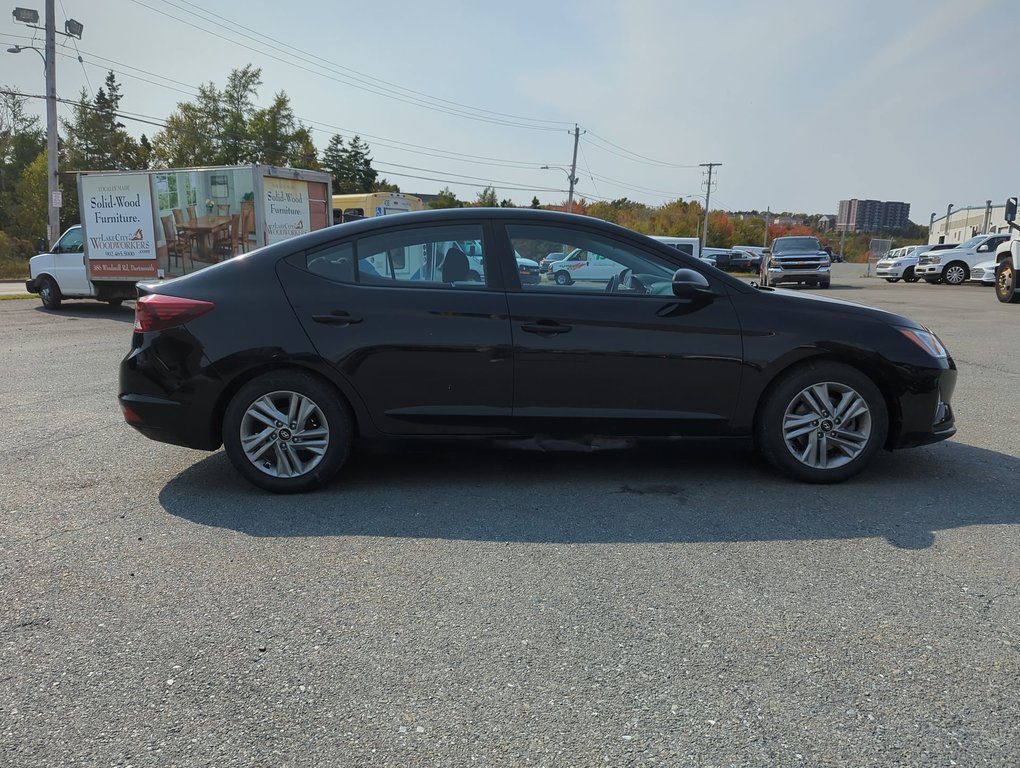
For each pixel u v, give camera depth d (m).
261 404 4.27
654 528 3.79
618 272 4.37
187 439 4.32
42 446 5.38
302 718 2.30
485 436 4.35
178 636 2.78
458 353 4.24
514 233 4.40
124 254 14.66
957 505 4.10
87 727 2.26
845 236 99.06
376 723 2.27
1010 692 2.40
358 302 4.26
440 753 2.14
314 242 4.39
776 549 3.52
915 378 4.34
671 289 4.35
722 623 2.84
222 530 3.80
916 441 4.45
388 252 4.38
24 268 39.00
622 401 4.32
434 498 4.27
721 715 2.30
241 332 4.21
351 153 82.12
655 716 2.29
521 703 2.37
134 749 2.16
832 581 3.18
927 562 3.37
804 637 2.74
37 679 2.51
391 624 2.85
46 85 23.78
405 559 3.44
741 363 4.29
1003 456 5.08
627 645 2.69
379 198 22.67
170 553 3.52
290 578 3.25
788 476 4.52
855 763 2.08
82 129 62.19
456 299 4.27
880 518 3.91
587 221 4.44
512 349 4.24
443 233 4.39
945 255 28.44
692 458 5.03
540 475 4.69
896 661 2.58
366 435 4.34
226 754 2.14
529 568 3.33
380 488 4.45
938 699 2.37
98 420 6.17
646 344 4.26
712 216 87.31
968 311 15.91
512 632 2.79
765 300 4.38
